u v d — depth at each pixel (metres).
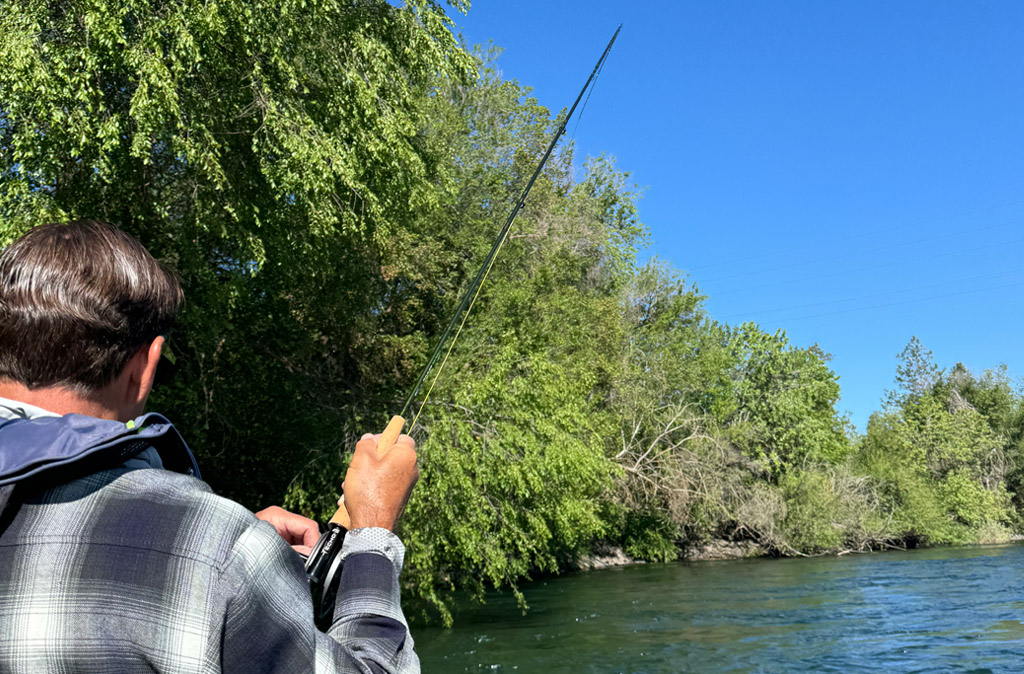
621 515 24.78
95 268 0.92
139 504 0.82
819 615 13.93
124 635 0.76
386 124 9.98
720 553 30.25
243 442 12.77
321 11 9.60
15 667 0.76
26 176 7.27
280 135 8.69
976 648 10.62
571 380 17.45
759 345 35.69
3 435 0.82
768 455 32.84
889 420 50.94
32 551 0.79
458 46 11.25
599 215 28.30
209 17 7.98
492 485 12.48
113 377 0.93
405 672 0.93
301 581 0.88
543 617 14.20
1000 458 51.44
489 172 19.55
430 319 16.72
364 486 1.07
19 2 7.36
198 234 9.70
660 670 9.72
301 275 11.59
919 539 36.97
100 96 7.63
